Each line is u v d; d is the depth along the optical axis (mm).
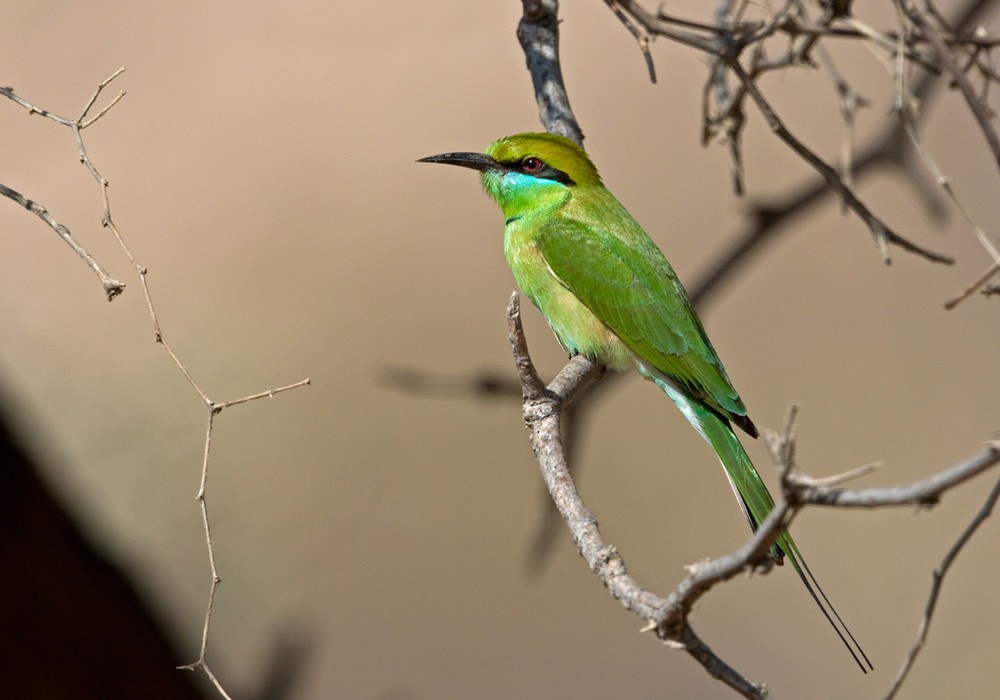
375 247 13195
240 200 13398
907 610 11062
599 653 11391
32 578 6340
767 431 2988
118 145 13594
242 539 11547
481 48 14344
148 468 11516
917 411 12062
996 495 3605
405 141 13781
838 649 11094
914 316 12648
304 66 14211
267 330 12672
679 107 13844
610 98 13906
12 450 6363
